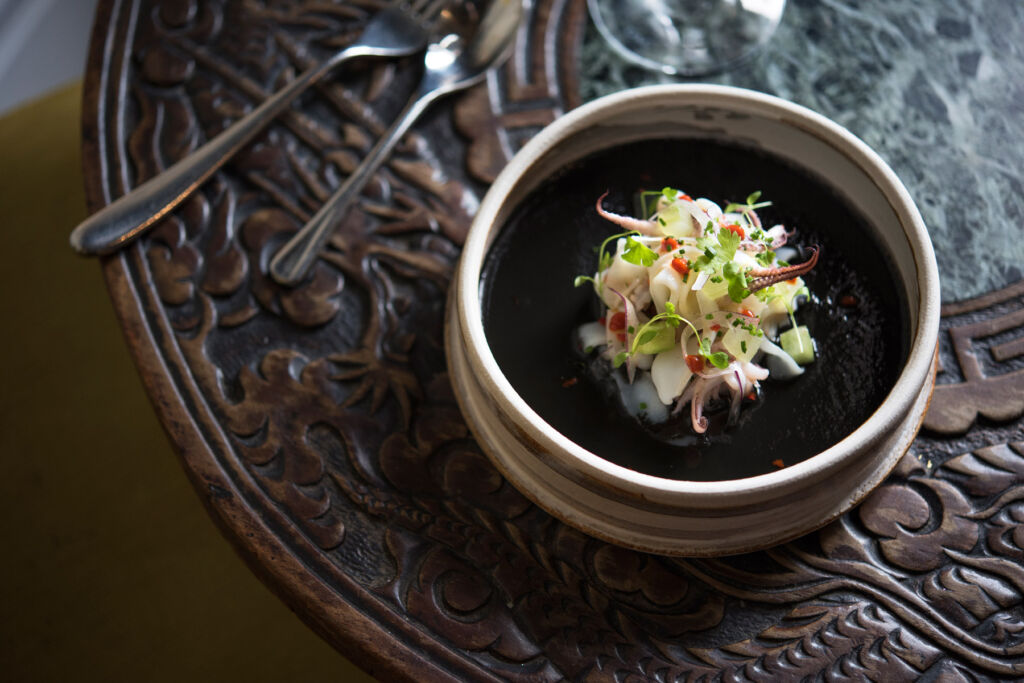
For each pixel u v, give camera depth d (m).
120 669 0.73
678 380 0.54
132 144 0.64
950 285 0.60
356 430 0.58
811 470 0.51
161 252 0.62
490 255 0.58
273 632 0.73
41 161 0.85
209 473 0.57
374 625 0.55
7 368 0.81
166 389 0.59
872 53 0.65
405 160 0.64
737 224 0.55
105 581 0.75
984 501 0.56
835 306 0.56
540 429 0.52
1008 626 0.54
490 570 0.56
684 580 0.55
